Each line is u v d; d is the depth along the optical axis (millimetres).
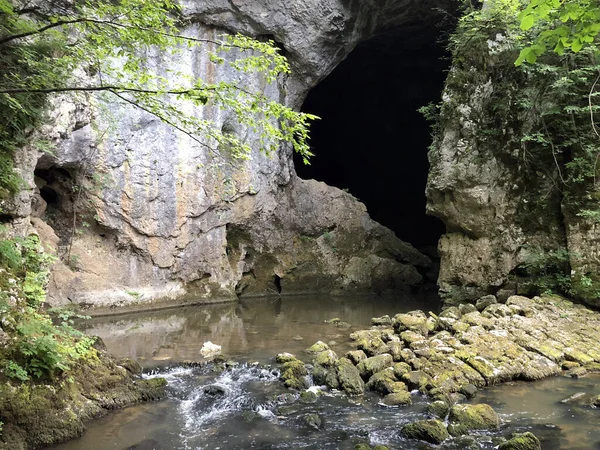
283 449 5258
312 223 17734
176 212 13641
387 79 24688
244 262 16203
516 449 5055
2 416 4980
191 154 13898
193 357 8523
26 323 5941
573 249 11023
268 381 7406
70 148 11156
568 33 3854
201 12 14008
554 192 11781
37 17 7871
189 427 5766
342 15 16219
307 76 16953
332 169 28250
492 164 12359
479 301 11547
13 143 7926
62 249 11906
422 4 17781
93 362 6617
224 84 5629
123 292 12672
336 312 13430
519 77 12289
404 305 14773
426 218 28047
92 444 5234
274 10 15258
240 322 11844
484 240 12469
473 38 12727
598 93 10531
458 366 7547
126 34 5730
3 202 7402
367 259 18391
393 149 27484
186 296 14172
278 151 16531
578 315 10102
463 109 12695
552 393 6949
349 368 7391
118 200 12523
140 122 12789
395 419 6082
